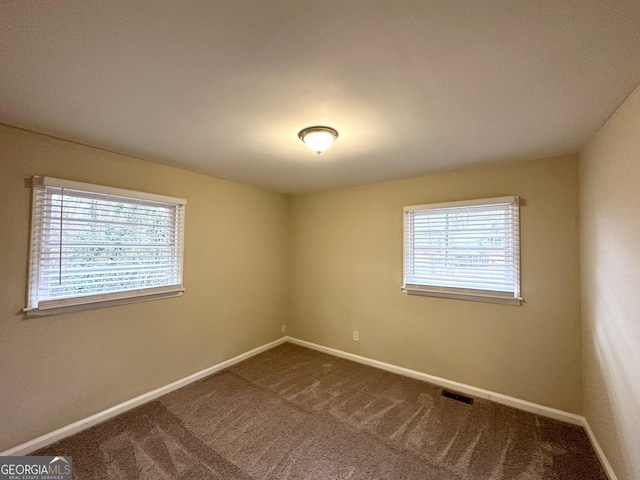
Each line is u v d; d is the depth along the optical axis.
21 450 1.84
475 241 2.71
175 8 0.91
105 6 0.90
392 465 1.78
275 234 3.97
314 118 1.71
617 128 1.57
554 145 2.12
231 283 3.34
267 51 1.12
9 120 1.74
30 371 1.90
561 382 2.29
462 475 1.70
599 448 1.85
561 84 1.34
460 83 1.34
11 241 1.83
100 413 2.21
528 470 1.74
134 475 1.68
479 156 2.37
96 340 2.21
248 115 1.68
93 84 1.36
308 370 3.17
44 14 0.93
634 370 1.43
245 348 3.51
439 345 2.88
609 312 1.71
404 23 0.97
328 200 3.78
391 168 2.76
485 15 0.94
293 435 2.05
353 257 3.54
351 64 1.20
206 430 2.10
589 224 2.03
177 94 1.45
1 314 1.79
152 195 2.54
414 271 3.08
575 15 0.93
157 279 2.63
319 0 0.88
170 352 2.71
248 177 3.16
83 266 2.15
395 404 2.48
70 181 2.05
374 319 3.34
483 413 2.35
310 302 3.92
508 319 2.53
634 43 1.05
